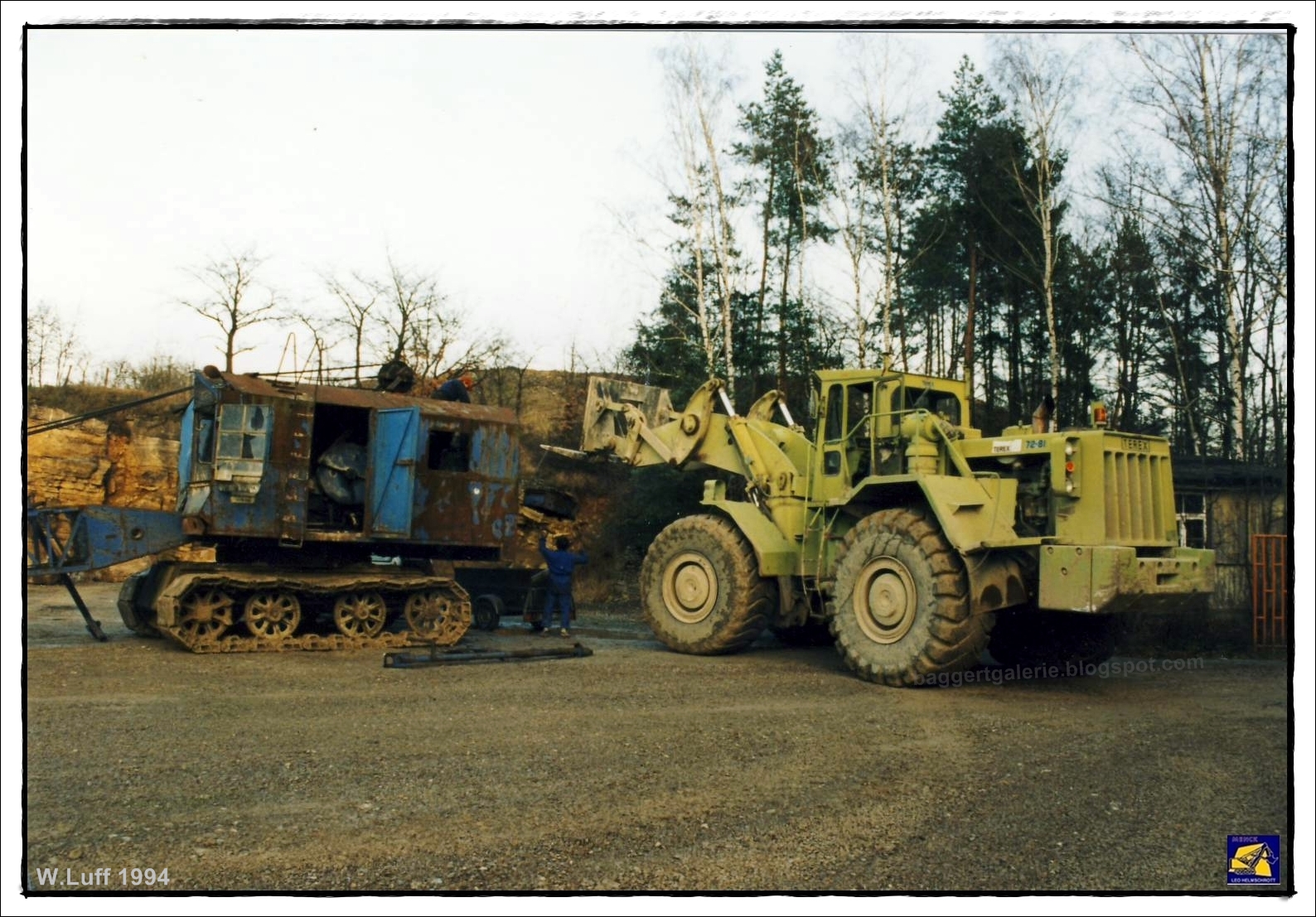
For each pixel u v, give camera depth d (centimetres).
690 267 2109
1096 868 533
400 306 2581
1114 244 2081
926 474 1065
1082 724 856
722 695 959
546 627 1495
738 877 510
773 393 1362
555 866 516
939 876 518
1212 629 1448
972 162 2095
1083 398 2178
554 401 2502
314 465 1320
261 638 1180
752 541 1232
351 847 531
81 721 770
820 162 2150
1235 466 1869
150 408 2848
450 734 766
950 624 989
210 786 620
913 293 2286
